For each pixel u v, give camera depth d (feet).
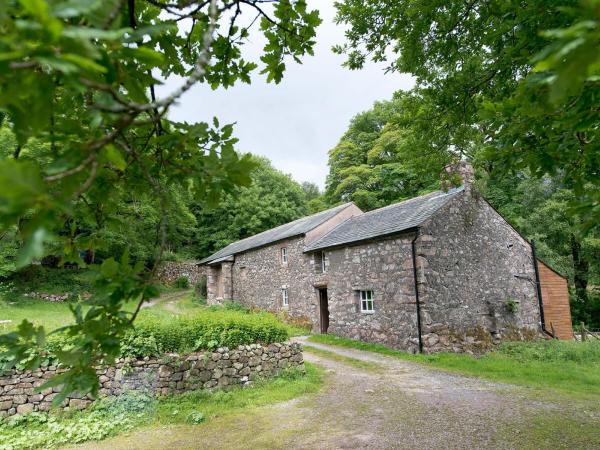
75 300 65.82
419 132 20.06
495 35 13.35
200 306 73.92
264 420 20.29
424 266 36.50
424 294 36.01
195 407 21.98
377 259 41.75
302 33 9.52
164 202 5.56
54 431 18.78
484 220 41.75
